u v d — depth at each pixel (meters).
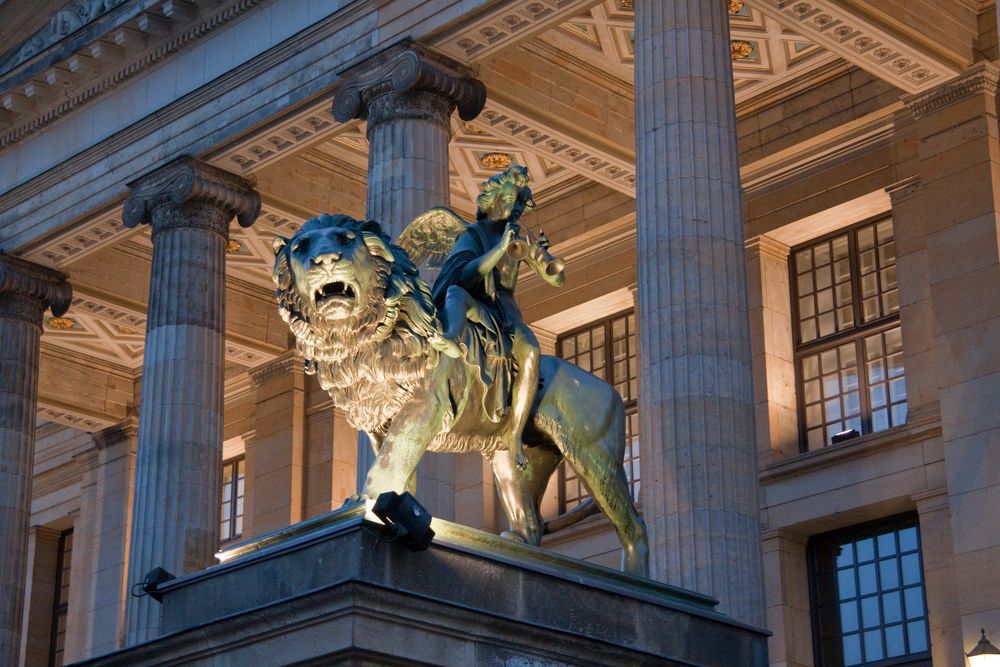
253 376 54.38
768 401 42.12
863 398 41.47
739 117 44.38
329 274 11.94
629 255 46.94
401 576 10.98
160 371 39.88
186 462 39.06
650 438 28.58
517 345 13.17
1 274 45.62
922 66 38.72
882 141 41.47
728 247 29.62
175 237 40.91
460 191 48.88
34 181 45.38
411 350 12.27
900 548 39.72
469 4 35.97
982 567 36.16
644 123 30.75
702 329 28.81
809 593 40.94
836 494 40.22
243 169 41.56
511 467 13.31
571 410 13.51
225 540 55.28
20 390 45.53
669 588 12.98
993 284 37.78
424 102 36.34
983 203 38.50
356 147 46.31
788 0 36.72
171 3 41.12
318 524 11.77
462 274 13.22
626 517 13.65
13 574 44.25
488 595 11.41
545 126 41.78
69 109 44.75
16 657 43.81
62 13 45.59
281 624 10.73
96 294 49.66
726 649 12.80
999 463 36.56
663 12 31.20
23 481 45.06
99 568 57.50
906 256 40.41
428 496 32.75
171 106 42.00
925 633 38.72
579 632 11.69
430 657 10.73
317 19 39.16
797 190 43.03
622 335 47.44
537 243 13.47
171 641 11.24
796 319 43.31
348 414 12.66
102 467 58.75
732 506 27.78
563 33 41.34
